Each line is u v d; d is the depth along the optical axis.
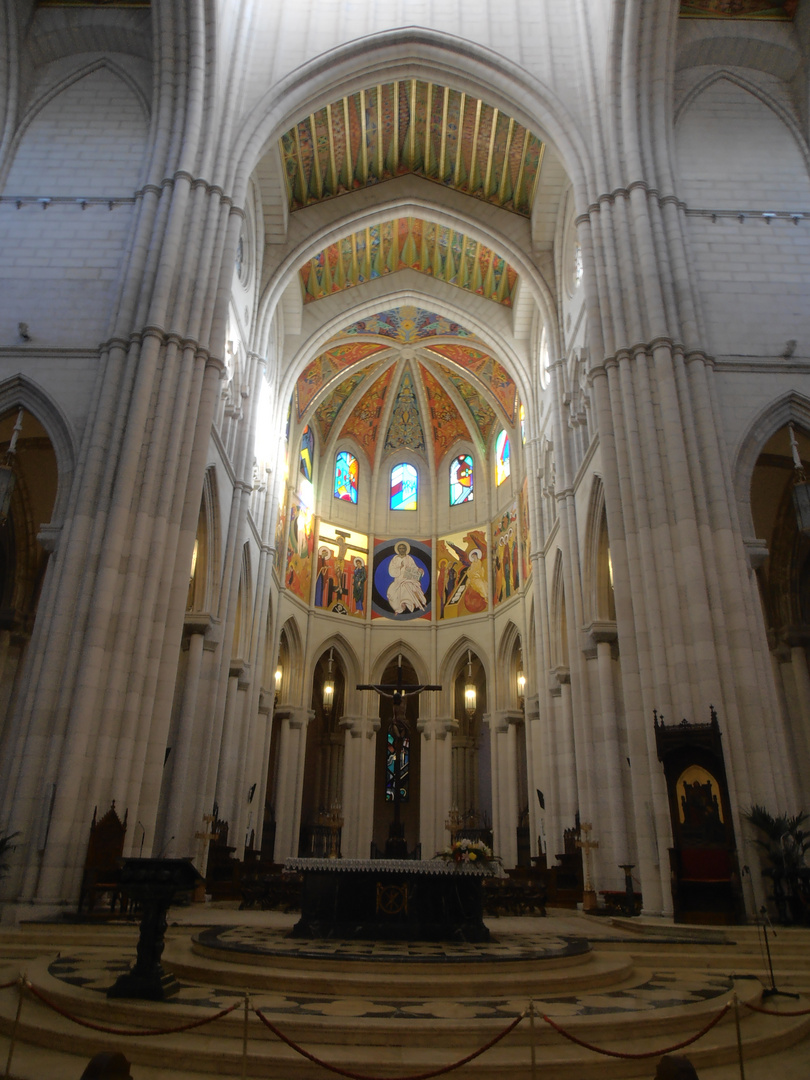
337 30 20.66
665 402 15.48
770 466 20.72
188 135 17.80
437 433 35.31
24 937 10.54
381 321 30.70
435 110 23.44
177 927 11.62
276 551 27.78
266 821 28.30
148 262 16.72
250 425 22.44
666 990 7.82
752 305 17.02
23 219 17.80
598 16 19.41
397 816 14.45
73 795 12.81
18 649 21.03
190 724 17.95
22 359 16.28
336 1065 5.21
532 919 15.34
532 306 27.31
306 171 24.20
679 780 12.95
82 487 14.75
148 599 14.34
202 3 18.09
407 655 32.62
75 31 19.48
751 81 19.52
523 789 29.50
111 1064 4.43
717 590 14.25
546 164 23.09
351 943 9.30
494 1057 5.58
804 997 8.02
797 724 21.11
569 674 22.67
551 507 25.38
